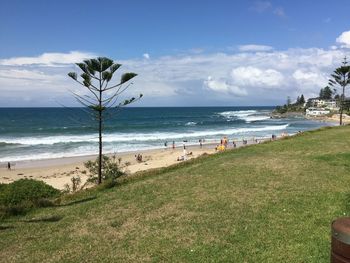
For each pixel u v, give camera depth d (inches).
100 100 657.6
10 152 1734.7
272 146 821.9
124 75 653.3
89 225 366.0
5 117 4783.5
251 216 351.9
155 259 274.4
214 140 2203.5
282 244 283.6
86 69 637.9
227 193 436.8
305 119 4758.9
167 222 353.1
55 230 361.4
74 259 285.1
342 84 1774.1
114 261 276.7
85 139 2219.5
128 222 363.9
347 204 367.6
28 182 535.8
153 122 3983.8
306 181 469.7
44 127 3125.0
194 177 541.3
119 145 1975.9
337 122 4074.8
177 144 2012.8
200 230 325.7
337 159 605.9
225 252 277.3
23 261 288.7
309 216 341.7
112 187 553.9
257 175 519.2
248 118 5000.0
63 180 1083.9
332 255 132.2
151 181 548.4
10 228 378.3
